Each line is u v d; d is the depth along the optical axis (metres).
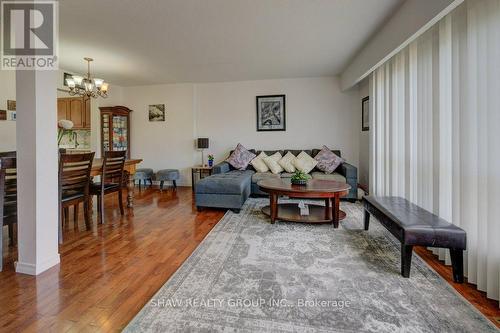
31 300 1.68
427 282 1.88
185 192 5.24
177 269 2.09
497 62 1.64
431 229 1.88
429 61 2.50
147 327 1.43
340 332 1.39
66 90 4.77
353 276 1.96
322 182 3.45
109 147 5.66
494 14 1.65
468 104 1.90
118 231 2.97
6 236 2.78
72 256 2.32
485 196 1.75
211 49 3.71
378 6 2.57
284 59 4.20
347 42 3.50
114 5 2.48
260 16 2.74
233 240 2.67
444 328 1.41
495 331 1.39
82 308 1.60
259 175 4.69
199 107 5.88
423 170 2.63
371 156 4.23
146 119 6.05
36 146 1.97
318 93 5.41
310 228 3.03
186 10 2.60
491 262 1.69
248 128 5.70
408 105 2.96
